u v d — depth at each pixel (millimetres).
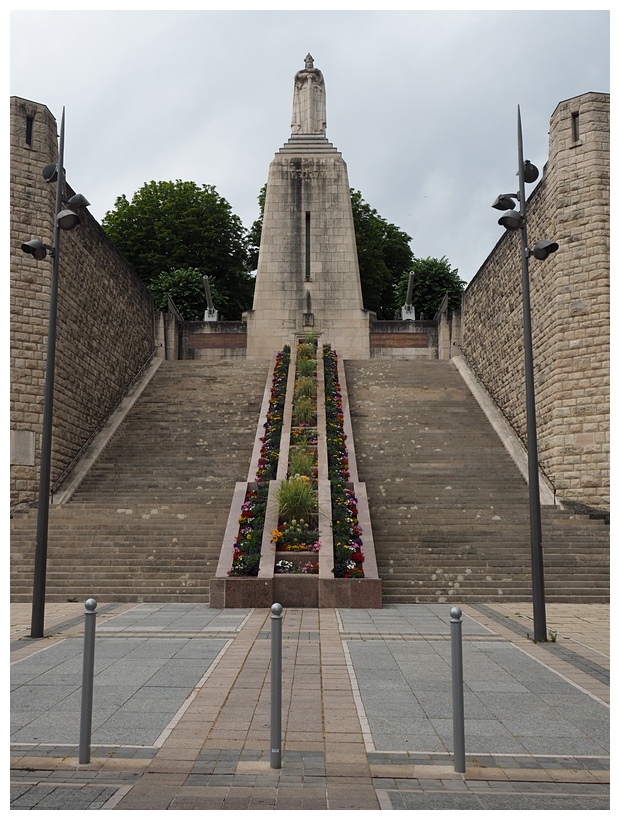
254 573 12578
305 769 5066
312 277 34062
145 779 4906
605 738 5691
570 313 18938
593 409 18391
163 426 23297
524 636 9859
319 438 18750
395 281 47562
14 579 13727
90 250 22766
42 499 10047
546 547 14781
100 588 13367
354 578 12336
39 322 18953
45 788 4750
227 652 8602
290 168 34906
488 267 26359
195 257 42969
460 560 14266
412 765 5145
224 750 5406
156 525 15586
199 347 33781
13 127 19125
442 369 28219
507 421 22844
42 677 7422
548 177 20109
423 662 8148
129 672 7617
